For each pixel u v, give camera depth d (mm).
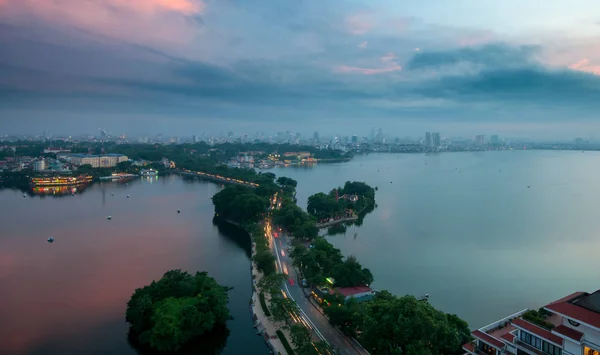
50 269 193500
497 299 162875
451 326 109125
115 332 132750
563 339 72062
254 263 190500
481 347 89750
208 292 133750
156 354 119875
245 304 152125
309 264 163500
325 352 105188
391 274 190500
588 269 198125
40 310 148750
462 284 178500
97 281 177750
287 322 126250
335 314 122938
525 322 81625
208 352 122312
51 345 124812
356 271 152875
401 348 97312
